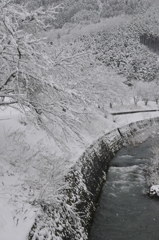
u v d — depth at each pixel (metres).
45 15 5.16
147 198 10.06
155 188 10.37
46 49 6.05
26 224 4.47
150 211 8.98
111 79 28.84
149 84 54.22
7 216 4.36
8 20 4.12
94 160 12.08
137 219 8.50
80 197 7.80
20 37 4.42
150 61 77.69
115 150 18.91
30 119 5.86
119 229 7.92
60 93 5.38
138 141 22.66
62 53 5.95
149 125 32.00
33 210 5.01
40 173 6.86
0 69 5.05
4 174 5.84
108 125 22.14
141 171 13.79
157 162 13.87
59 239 5.14
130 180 12.40
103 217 8.67
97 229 7.86
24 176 6.34
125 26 133.88
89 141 13.51
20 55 4.48
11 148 7.71
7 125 10.06
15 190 5.36
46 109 5.48
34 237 4.37
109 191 11.07
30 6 5.14
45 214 5.23
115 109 36.12
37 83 5.57
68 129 5.88
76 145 11.52
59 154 9.82
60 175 6.62
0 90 5.45
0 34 4.62
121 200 10.05
